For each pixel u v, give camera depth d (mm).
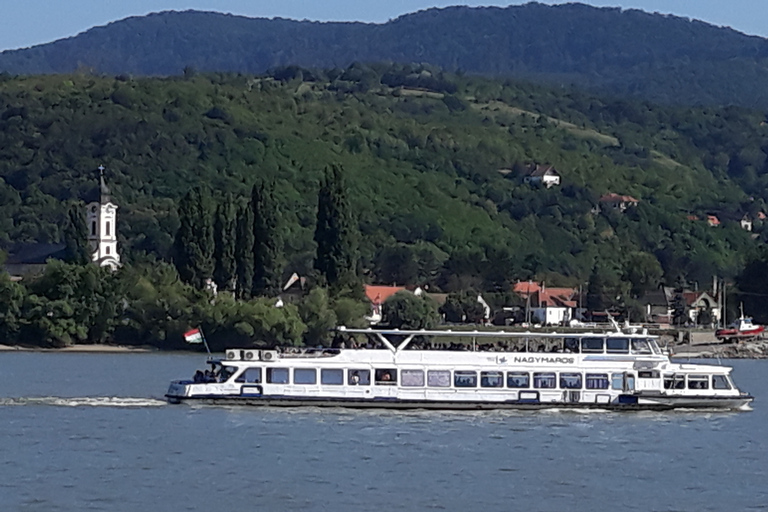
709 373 160000
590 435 142000
